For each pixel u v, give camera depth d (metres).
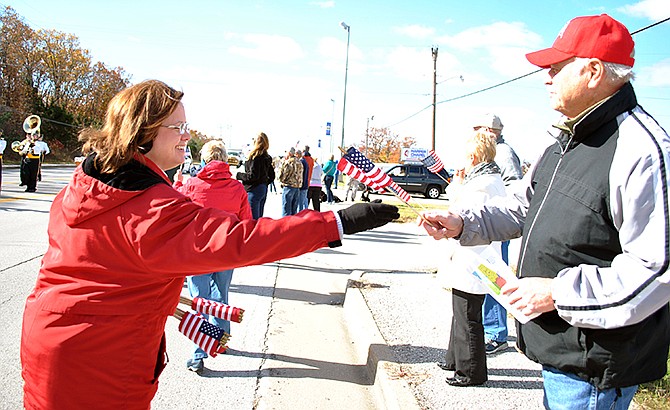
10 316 4.76
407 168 29.25
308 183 12.62
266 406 3.49
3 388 3.46
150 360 1.85
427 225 2.37
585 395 1.91
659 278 1.63
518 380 3.74
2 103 46.28
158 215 1.67
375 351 4.11
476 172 3.46
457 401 3.34
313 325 5.18
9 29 46.88
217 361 4.18
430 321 5.00
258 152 8.13
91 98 57.75
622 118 1.85
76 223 1.72
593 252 1.86
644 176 1.70
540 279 1.86
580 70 1.93
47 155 48.41
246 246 1.62
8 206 12.22
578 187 1.88
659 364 1.95
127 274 1.73
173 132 1.87
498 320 4.32
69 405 1.72
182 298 2.60
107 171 1.70
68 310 1.72
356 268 7.86
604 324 1.70
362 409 3.54
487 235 2.39
